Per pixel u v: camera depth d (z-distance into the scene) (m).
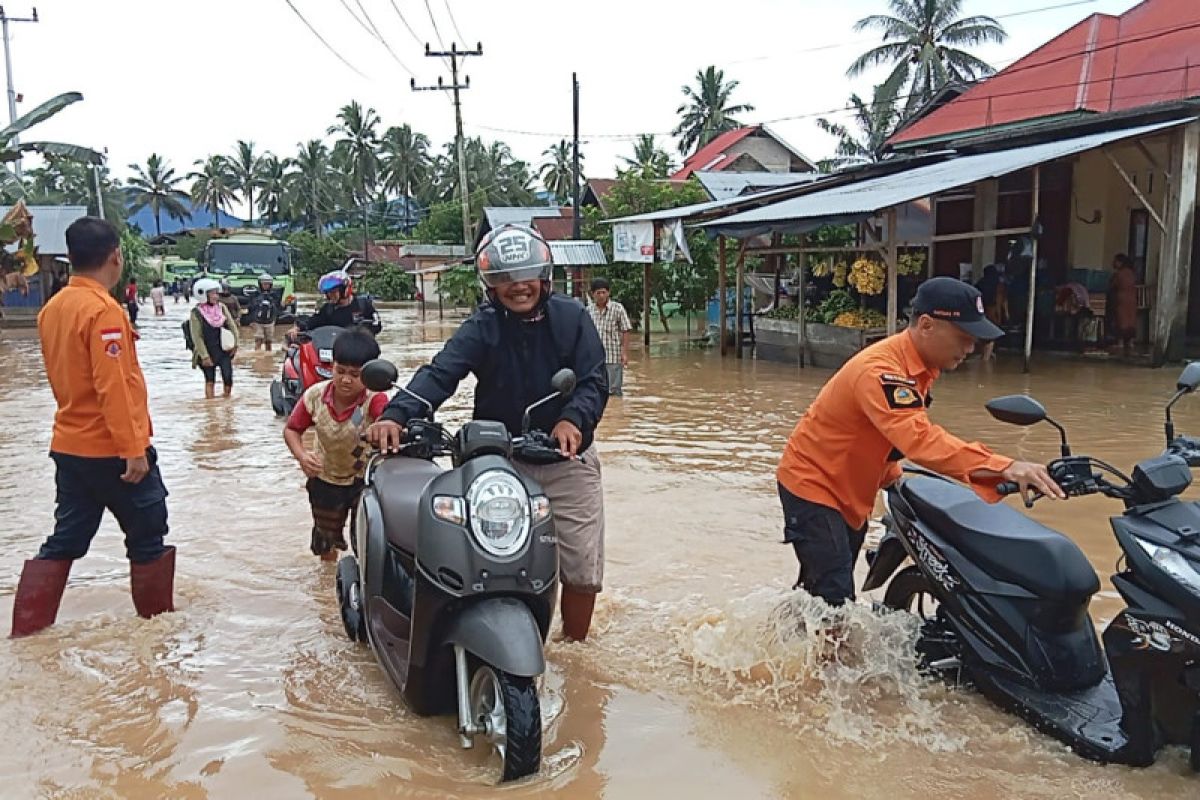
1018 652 3.70
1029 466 3.49
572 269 25.23
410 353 21.14
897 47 36.72
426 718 3.85
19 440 10.10
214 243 31.91
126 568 5.74
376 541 3.99
